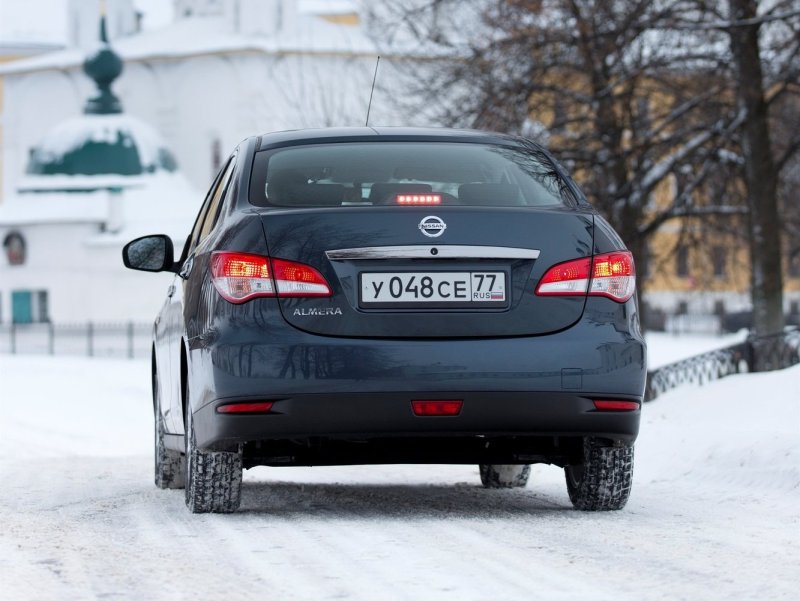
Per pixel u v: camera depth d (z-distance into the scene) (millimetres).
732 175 86438
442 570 15719
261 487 27641
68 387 121000
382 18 85438
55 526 20266
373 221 19703
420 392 19344
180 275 24188
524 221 19984
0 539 18844
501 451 21297
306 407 19406
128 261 25781
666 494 25438
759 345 50219
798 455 26906
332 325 19531
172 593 14438
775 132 90125
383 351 19359
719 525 20109
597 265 20094
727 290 105500
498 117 77125
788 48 76625
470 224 19797
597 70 76938
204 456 21062
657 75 79750
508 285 19750
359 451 21000
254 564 16297
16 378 135125
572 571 15664
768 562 16438
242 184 21250
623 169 82188
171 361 24469
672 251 95562
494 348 19531
